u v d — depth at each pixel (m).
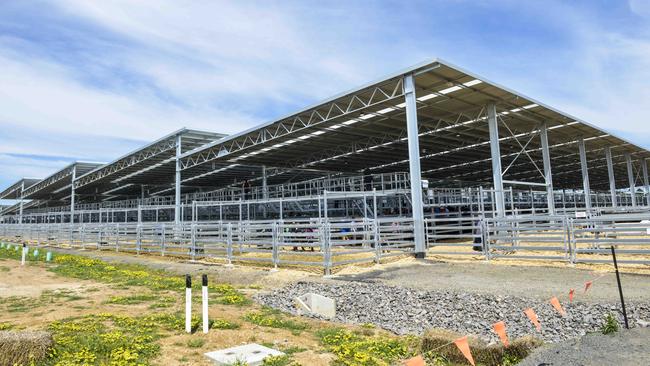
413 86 18.39
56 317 9.03
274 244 16.42
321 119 24.02
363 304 10.60
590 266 14.20
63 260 21.17
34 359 5.96
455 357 6.50
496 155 21.73
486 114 24.22
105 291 12.56
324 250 14.75
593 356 6.11
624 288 10.39
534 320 6.34
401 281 12.89
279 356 6.40
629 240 13.60
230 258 18.06
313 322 9.31
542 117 25.28
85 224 29.66
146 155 37.44
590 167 47.16
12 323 8.39
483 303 9.70
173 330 8.01
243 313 9.91
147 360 6.25
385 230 17.31
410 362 5.09
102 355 6.41
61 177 52.06
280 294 12.31
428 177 53.41
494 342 7.21
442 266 15.91
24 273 16.72
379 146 30.83
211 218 41.19
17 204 87.69
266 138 27.14
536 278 12.41
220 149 30.97
